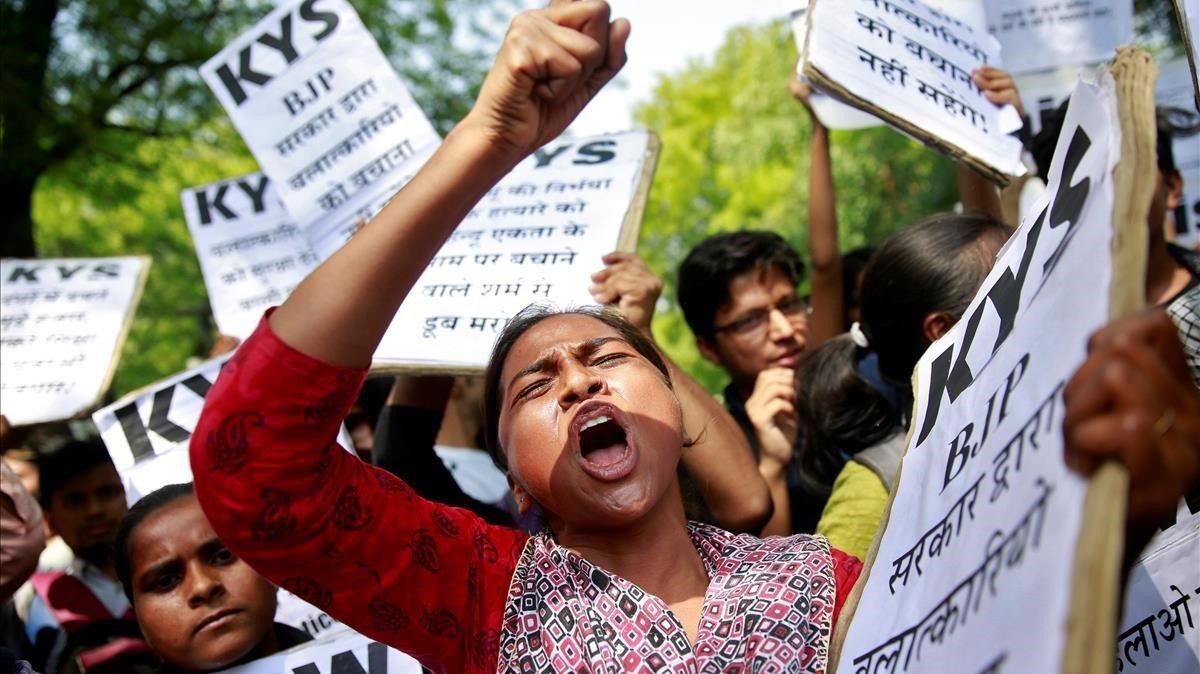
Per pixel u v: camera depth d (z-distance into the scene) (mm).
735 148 15664
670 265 17625
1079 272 1099
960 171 2957
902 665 1272
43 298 4074
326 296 1408
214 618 2227
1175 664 1646
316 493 1478
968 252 2262
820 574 1546
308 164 3430
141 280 4125
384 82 3451
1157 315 958
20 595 3535
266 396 1421
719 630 1488
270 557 1492
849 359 2527
